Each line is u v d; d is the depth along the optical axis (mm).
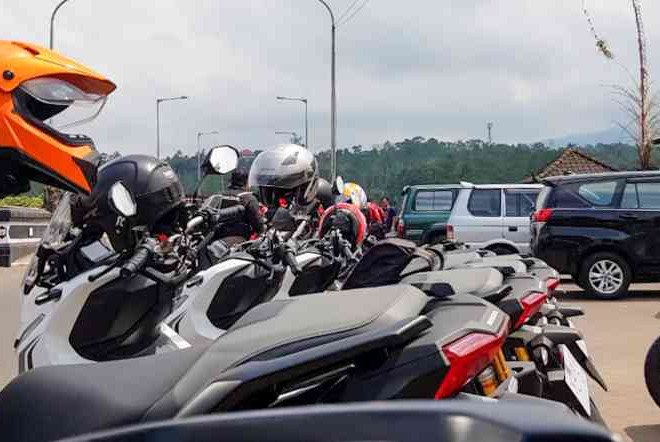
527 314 4191
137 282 4090
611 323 10375
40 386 2658
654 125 22062
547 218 13164
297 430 1449
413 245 4445
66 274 4090
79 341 4020
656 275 12812
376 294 2762
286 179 6660
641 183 12953
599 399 6465
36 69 3646
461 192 16969
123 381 2611
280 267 6191
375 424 1413
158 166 4152
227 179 7793
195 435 1502
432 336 2504
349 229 6766
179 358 2713
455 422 1368
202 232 6121
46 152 3652
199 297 5926
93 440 1577
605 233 12875
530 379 3363
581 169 29016
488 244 16562
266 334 2547
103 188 4023
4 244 19109
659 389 5574
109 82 3898
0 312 11750
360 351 2414
